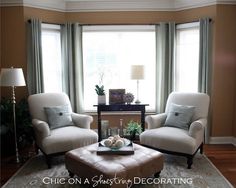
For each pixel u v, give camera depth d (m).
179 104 3.83
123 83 4.74
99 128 4.08
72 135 3.32
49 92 4.20
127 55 4.68
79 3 4.49
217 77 4.17
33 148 4.04
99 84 4.73
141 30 4.55
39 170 3.19
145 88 4.73
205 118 3.62
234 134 4.23
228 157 3.62
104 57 4.70
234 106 4.23
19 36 4.12
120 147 2.79
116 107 4.01
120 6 4.48
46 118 3.70
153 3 4.46
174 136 3.24
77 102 4.58
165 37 4.45
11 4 4.07
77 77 4.54
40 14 4.28
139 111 4.39
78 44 4.52
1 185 2.81
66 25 4.45
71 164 2.74
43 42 4.39
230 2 4.04
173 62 4.45
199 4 4.21
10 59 4.16
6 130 3.58
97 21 4.55
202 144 3.67
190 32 4.41
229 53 4.14
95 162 2.51
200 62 4.18
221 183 2.83
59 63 4.60
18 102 3.99
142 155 2.72
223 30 4.09
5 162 3.49
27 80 4.19
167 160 3.49
